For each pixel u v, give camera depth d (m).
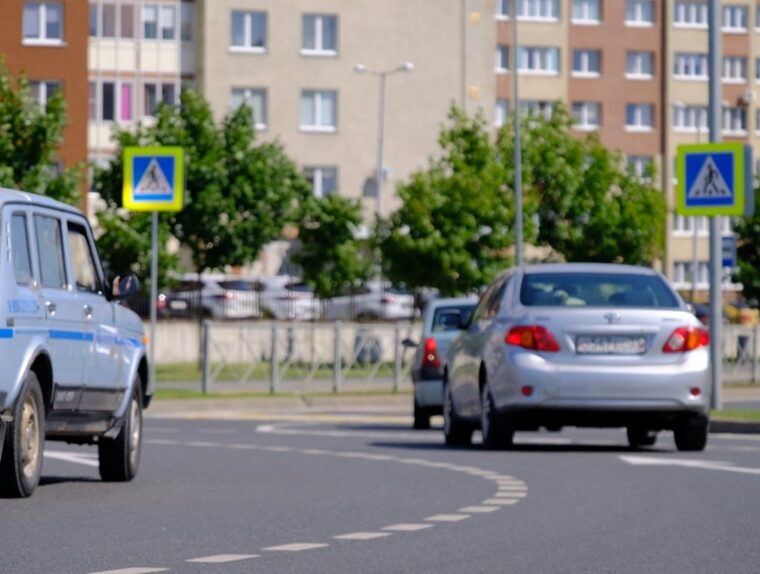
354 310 169.88
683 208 75.31
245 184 153.12
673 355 51.78
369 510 34.69
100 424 41.00
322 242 169.38
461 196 166.00
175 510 34.69
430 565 26.02
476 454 52.28
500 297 54.81
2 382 35.12
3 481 36.34
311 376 109.00
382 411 93.44
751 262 142.38
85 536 29.83
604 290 53.28
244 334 107.12
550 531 30.73
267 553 27.47
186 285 197.62
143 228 150.75
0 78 121.69
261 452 55.00
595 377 51.22
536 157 183.25
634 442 58.75
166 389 105.75
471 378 55.69
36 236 37.88
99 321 40.72
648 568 25.75
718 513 33.91
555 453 52.34
